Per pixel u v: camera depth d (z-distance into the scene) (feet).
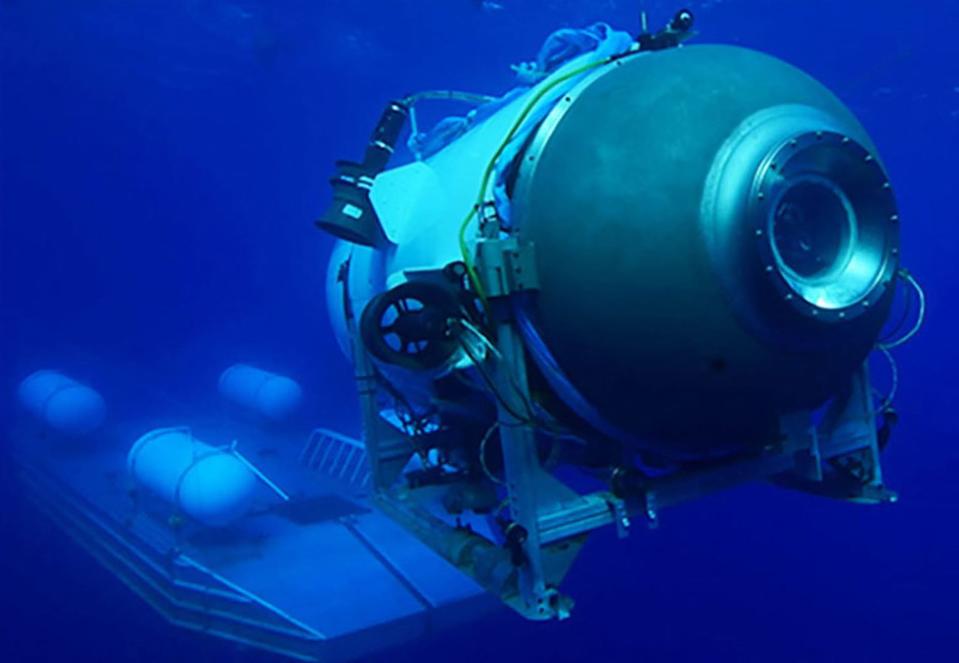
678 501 9.62
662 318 8.28
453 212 11.21
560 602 9.24
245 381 36.37
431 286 9.58
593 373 8.91
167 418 39.75
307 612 19.20
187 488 22.86
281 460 32.91
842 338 8.89
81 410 34.37
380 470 15.06
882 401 10.93
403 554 22.43
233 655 20.34
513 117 10.87
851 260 8.61
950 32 53.16
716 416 8.82
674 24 10.24
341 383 53.42
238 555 22.62
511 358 9.30
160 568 22.82
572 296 8.68
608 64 10.13
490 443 13.62
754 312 8.13
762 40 55.47
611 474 10.62
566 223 8.65
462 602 19.70
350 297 15.62
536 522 9.18
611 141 8.61
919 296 10.24
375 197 12.44
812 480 10.80
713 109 8.39
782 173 7.86
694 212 8.09
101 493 29.01
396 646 18.95
